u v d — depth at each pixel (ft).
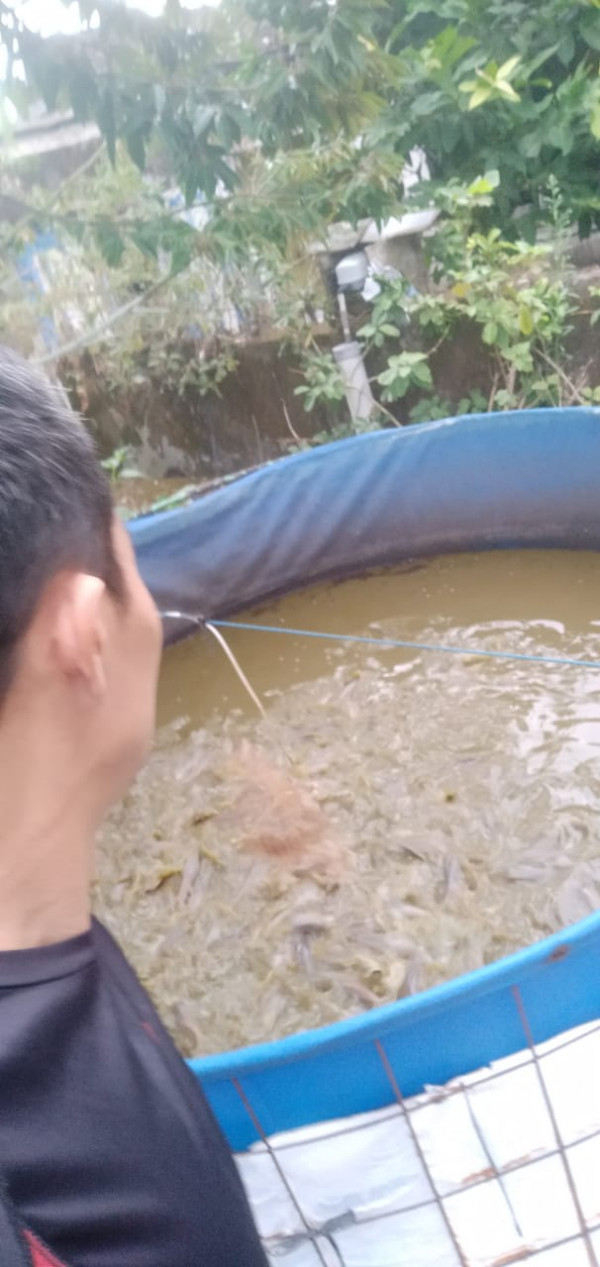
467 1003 4.94
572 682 11.83
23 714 1.62
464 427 14.03
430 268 18.44
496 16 16.74
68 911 1.85
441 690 12.25
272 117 12.71
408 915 8.87
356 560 15.39
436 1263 5.01
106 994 1.86
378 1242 5.06
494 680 12.19
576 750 10.58
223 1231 1.77
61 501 1.57
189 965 8.89
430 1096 4.89
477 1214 4.97
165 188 16.47
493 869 9.18
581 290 16.49
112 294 18.57
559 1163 4.98
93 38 11.52
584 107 16.01
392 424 17.92
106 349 19.01
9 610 1.51
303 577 15.30
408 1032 4.90
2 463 1.50
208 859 10.11
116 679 1.79
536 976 5.03
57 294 18.52
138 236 14.11
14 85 12.14
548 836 9.44
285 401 18.63
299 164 15.40
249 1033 8.05
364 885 9.32
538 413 13.55
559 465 13.87
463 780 10.48
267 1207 4.97
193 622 14.65
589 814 9.62
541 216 17.57
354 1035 4.77
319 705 12.50
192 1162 1.77
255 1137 5.01
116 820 11.07
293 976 8.51
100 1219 1.50
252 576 14.87
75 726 1.71
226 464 19.69
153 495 19.30
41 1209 1.45
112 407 19.63
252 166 16.11
